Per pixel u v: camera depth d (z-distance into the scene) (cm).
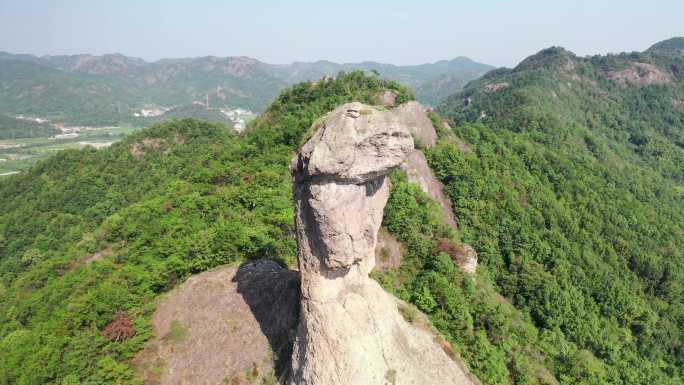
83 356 3155
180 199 5872
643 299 6016
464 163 6581
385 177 2273
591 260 5916
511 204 6228
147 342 3231
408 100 7519
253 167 6450
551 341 4394
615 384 4106
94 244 6141
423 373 2320
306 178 1953
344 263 2025
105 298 3725
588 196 7362
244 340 2917
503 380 3219
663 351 5325
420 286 3950
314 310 2108
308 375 2138
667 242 6862
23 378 3136
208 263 4006
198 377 2850
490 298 4403
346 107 1975
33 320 4509
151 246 4925
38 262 7119
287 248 4100
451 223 5931
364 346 2125
